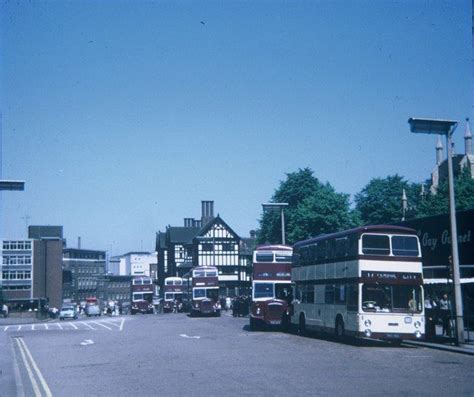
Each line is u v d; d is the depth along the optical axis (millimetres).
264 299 34500
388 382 13562
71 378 15547
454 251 22672
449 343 23328
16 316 85250
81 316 91562
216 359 19094
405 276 23547
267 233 61562
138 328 39188
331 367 16578
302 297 30203
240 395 11820
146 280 77312
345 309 24484
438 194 56406
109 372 16531
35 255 104062
